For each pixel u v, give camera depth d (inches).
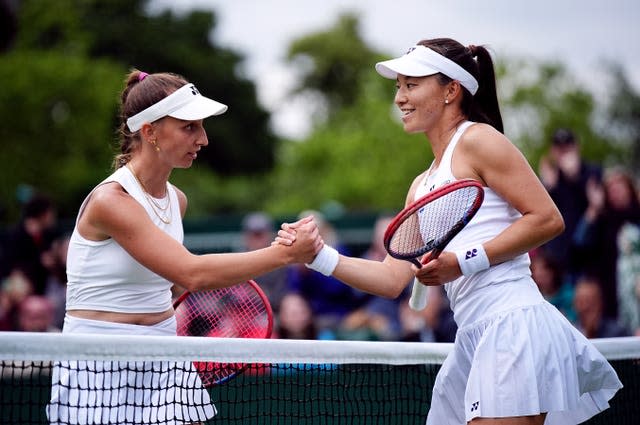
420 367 269.0
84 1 2340.1
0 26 525.7
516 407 189.6
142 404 213.8
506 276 200.1
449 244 203.3
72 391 210.8
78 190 1672.0
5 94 1583.4
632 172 1898.4
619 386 205.3
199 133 209.0
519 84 1674.5
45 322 449.7
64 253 546.3
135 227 199.3
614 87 1920.5
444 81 207.5
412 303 218.7
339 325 523.5
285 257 205.5
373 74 1974.7
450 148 204.8
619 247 482.9
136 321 210.7
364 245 745.0
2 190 1557.6
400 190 1758.1
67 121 1632.6
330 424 288.7
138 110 206.1
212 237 778.8
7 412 306.3
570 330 201.0
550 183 503.5
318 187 1923.0
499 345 194.2
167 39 2440.9
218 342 203.2
